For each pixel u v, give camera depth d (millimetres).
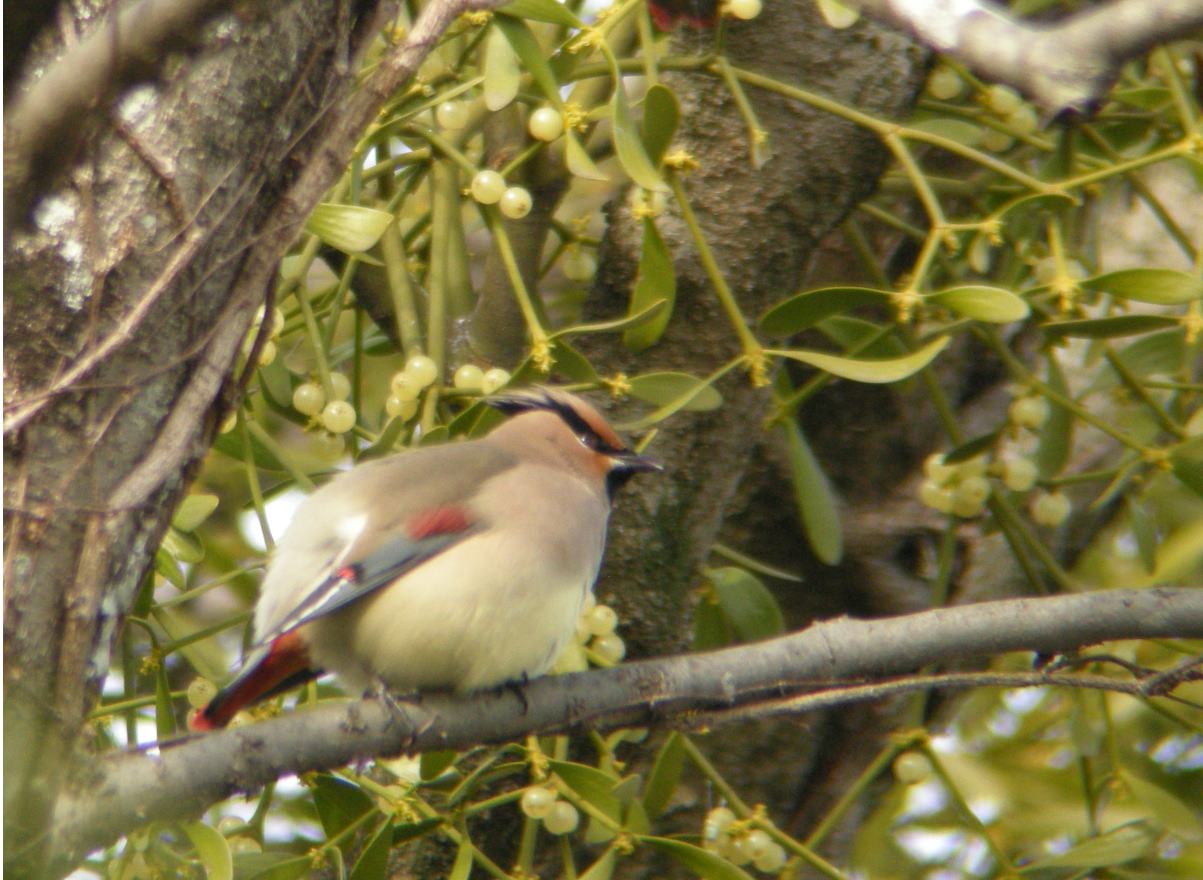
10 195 4844
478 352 8375
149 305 5363
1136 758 9969
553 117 7203
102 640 5348
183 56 5441
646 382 7258
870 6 4867
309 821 9180
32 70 5195
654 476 7953
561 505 6957
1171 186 10734
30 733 5129
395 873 8062
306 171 5680
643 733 7566
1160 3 4336
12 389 5262
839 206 8125
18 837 5074
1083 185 7652
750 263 7969
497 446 7371
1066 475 9625
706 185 7984
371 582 6535
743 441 8094
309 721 5980
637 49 8633
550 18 7004
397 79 5797
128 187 5379
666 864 8906
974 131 8383
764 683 6301
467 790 6809
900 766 7766
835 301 6984
